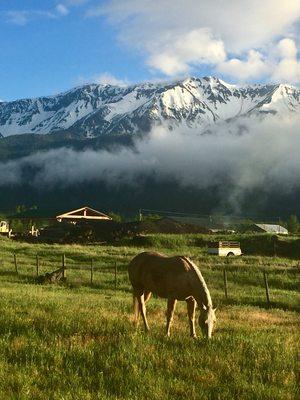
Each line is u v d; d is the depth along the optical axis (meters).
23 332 11.41
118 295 28.53
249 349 10.17
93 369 8.59
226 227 137.25
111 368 8.58
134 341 10.30
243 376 8.33
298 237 72.12
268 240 69.25
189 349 10.08
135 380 7.94
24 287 28.95
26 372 8.27
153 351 9.68
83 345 10.21
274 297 30.11
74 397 7.16
